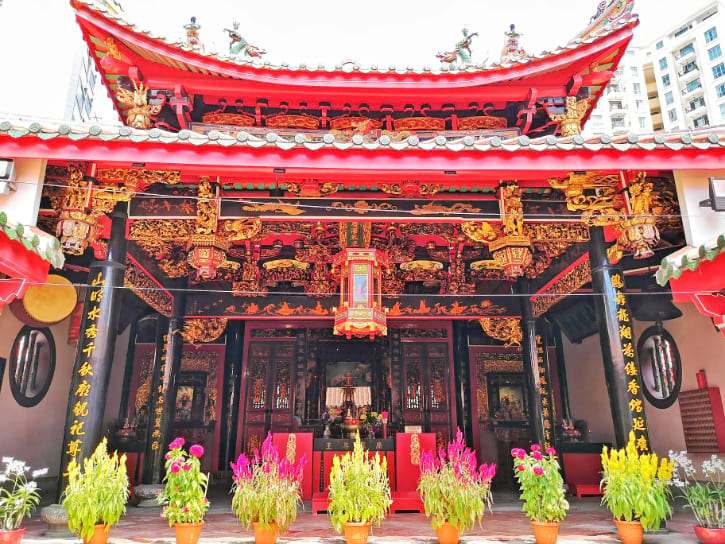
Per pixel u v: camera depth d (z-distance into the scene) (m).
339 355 18.17
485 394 17.94
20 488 7.02
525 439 16.91
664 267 7.35
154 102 10.81
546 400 13.98
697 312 12.70
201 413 17.17
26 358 12.50
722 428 11.85
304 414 17.25
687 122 60.28
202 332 14.04
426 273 14.31
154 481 12.42
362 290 9.93
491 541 7.40
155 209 9.16
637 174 8.41
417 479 11.30
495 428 17.61
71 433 8.06
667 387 13.71
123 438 14.39
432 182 8.72
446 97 11.38
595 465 13.32
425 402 17.62
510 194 9.00
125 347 17.34
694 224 7.96
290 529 8.48
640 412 8.59
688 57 60.34
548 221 9.19
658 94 63.34
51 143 7.18
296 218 9.22
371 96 11.34
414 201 9.38
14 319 11.96
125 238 9.13
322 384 17.83
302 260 11.99
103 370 8.43
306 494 11.55
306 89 11.07
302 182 8.63
